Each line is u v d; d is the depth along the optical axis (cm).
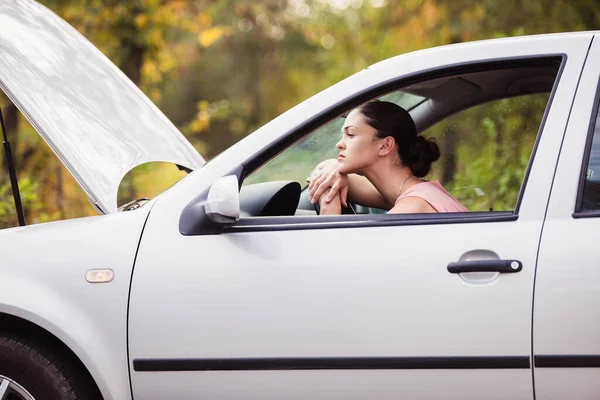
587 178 291
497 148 614
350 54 1587
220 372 303
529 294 283
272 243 304
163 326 306
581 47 302
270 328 299
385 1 1330
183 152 403
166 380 307
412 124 350
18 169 1056
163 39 1203
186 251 309
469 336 286
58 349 321
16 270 318
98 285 312
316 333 296
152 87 1246
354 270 295
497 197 615
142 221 318
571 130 295
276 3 2338
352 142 347
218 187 297
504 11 1154
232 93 2378
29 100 345
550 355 282
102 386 310
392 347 291
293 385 299
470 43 313
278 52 2369
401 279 292
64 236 322
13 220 812
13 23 387
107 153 352
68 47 400
